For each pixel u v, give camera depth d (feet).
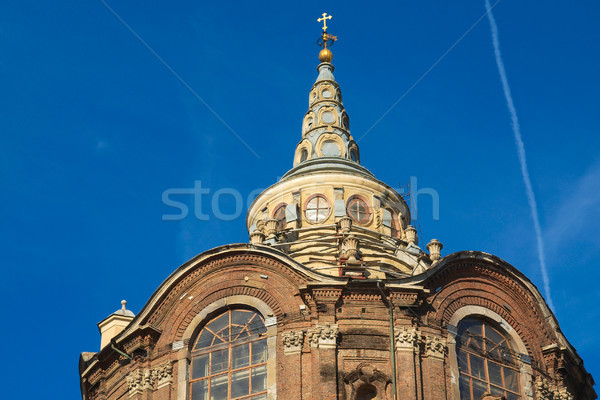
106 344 219.82
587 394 219.61
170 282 210.79
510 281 213.66
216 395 200.64
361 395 196.44
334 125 258.78
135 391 203.92
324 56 271.90
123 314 224.94
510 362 208.03
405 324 201.46
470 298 209.97
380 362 198.70
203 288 209.97
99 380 214.48
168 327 208.54
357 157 256.93
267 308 205.46
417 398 194.39
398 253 232.73
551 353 211.20
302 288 204.03
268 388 197.06
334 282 204.54
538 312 214.28
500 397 198.59
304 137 258.57
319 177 241.14
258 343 203.10
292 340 200.03
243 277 209.05
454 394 198.59
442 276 208.54
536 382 207.62
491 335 209.46
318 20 277.23
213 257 211.20
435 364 199.82
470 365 204.44
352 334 200.75
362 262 218.18
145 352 207.31
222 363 203.21
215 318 207.92
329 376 195.62
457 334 206.08
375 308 203.82
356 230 233.35
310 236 232.53
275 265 209.15
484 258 212.84
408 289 204.03
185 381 202.39
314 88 266.77
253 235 229.66
